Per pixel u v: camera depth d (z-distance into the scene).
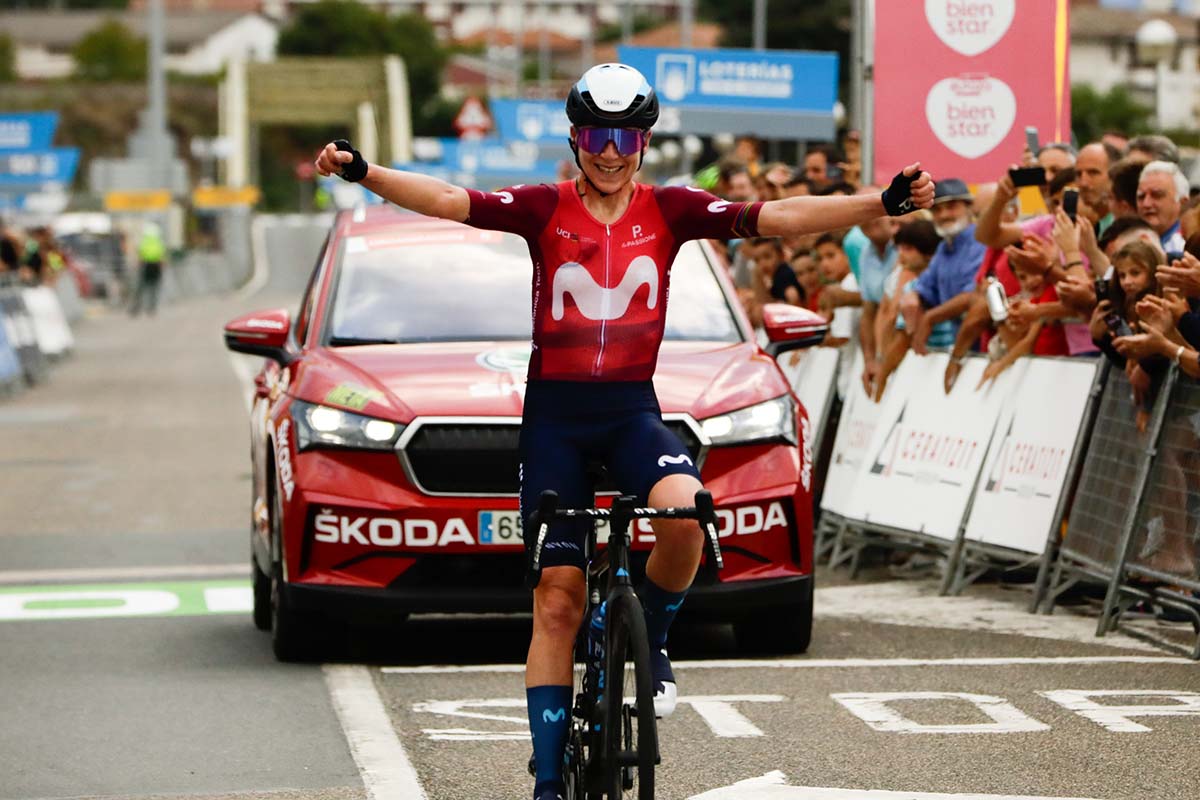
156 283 123.75
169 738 17.50
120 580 27.56
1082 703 18.44
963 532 25.81
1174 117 185.50
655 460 13.27
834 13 182.50
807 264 35.34
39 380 69.31
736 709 18.41
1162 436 21.84
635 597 12.50
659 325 13.52
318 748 17.02
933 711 18.17
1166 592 21.72
